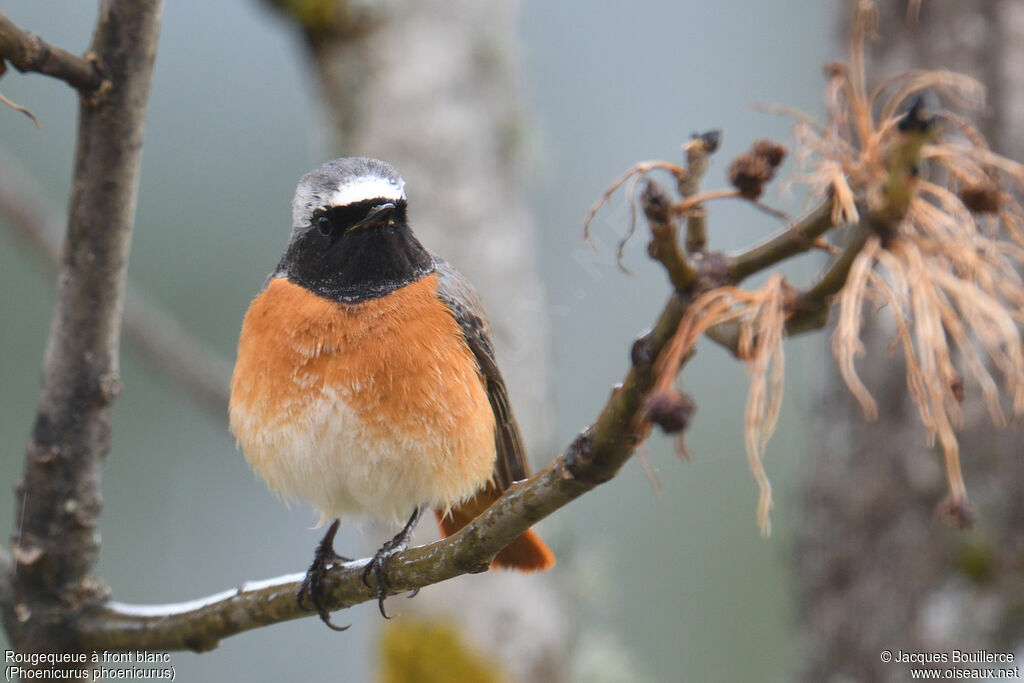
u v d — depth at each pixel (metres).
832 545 10.90
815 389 11.35
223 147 17.17
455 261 11.95
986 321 4.98
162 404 16.84
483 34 12.30
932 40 10.62
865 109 5.35
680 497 15.84
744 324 5.25
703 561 15.55
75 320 8.33
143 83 7.99
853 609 10.69
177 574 16.25
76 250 8.23
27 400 15.70
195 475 16.80
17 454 15.38
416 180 11.95
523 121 12.50
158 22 7.94
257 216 17.03
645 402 5.33
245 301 16.67
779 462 15.95
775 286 5.23
